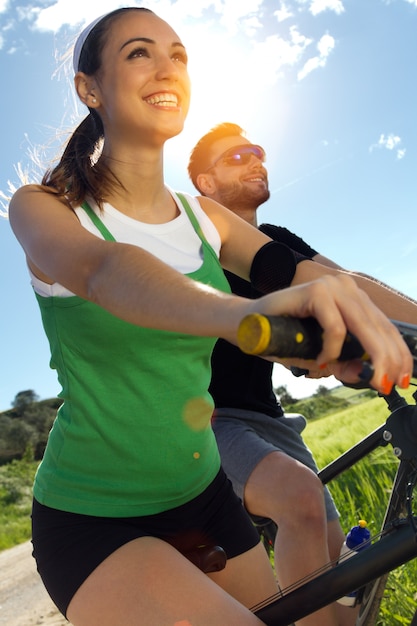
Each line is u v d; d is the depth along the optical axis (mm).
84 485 1888
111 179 2039
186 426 1947
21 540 15867
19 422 57250
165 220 2139
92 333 1821
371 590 2076
